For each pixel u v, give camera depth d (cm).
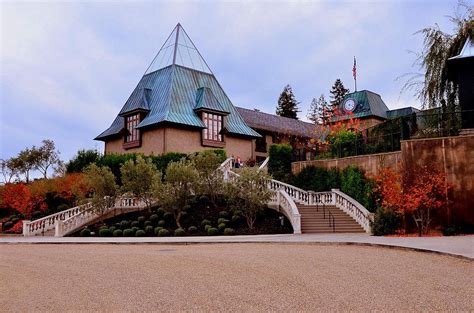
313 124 6606
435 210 2102
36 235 3084
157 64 5009
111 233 2853
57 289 970
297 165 3394
